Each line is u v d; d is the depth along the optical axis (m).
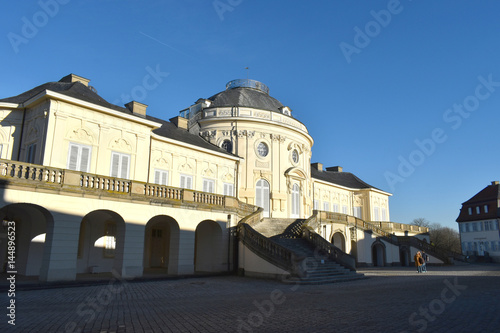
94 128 21.19
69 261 16.66
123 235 18.78
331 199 47.56
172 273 21.12
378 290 14.95
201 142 31.45
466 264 40.97
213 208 23.23
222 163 31.05
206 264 24.52
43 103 20.12
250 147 33.22
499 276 21.86
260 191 33.03
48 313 9.88
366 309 10.31
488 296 12.77
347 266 21.80
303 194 35.84
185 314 9.70
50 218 16.42
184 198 21.78
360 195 51.34
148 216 19.91
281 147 34.44
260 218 28.12
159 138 26.17
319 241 24.05
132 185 19.42
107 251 22.61
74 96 20.33
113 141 21.94
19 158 20.77
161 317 9.32
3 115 21.22
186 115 37.88
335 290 15.09
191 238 21.83
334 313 9.72
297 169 34.81
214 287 16.27
